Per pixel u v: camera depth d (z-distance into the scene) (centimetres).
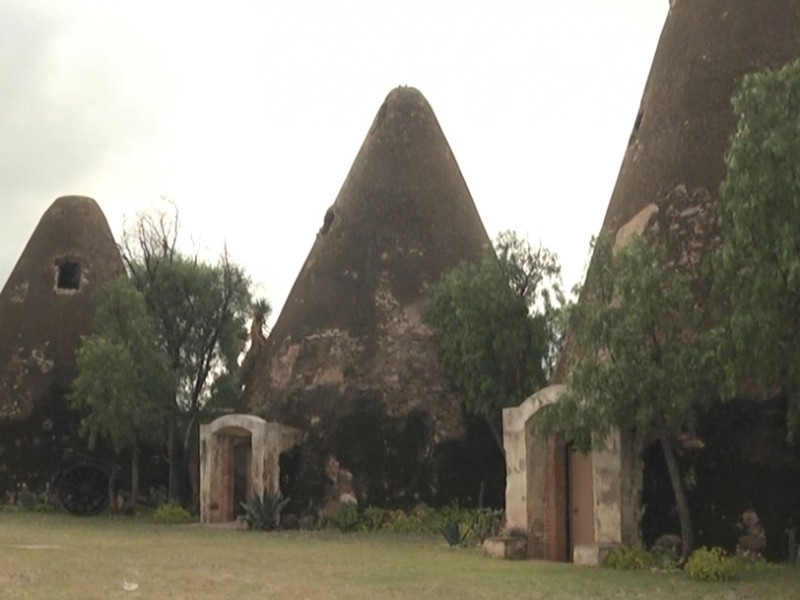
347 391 2819
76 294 3534
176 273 3222
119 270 3666
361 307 2909
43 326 3469
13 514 3094
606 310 1708
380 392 2809
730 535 1802
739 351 1568
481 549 2120
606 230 2156
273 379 2958
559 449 2031
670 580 1596
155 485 3341
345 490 2742
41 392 3388
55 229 3609
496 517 2305
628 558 1758
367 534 2566
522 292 2611
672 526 1842
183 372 3203
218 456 2842
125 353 3003
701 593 1461
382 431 2777
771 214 1505
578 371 1714
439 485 2755
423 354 2853
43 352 3431
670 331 1706
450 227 3055
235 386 3244
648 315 1691
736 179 1538
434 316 2858
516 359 2592
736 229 1538
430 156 3125
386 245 2981
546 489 2022
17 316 3503
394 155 3100
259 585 1519
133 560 1834
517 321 2586
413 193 3055
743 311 1553
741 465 1817
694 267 1955
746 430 1825
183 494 3206
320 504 2745
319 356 2883
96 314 3247
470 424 2808
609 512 1845
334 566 1795
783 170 1508
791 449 1798
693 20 2156
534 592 1470
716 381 1798
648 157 2123
